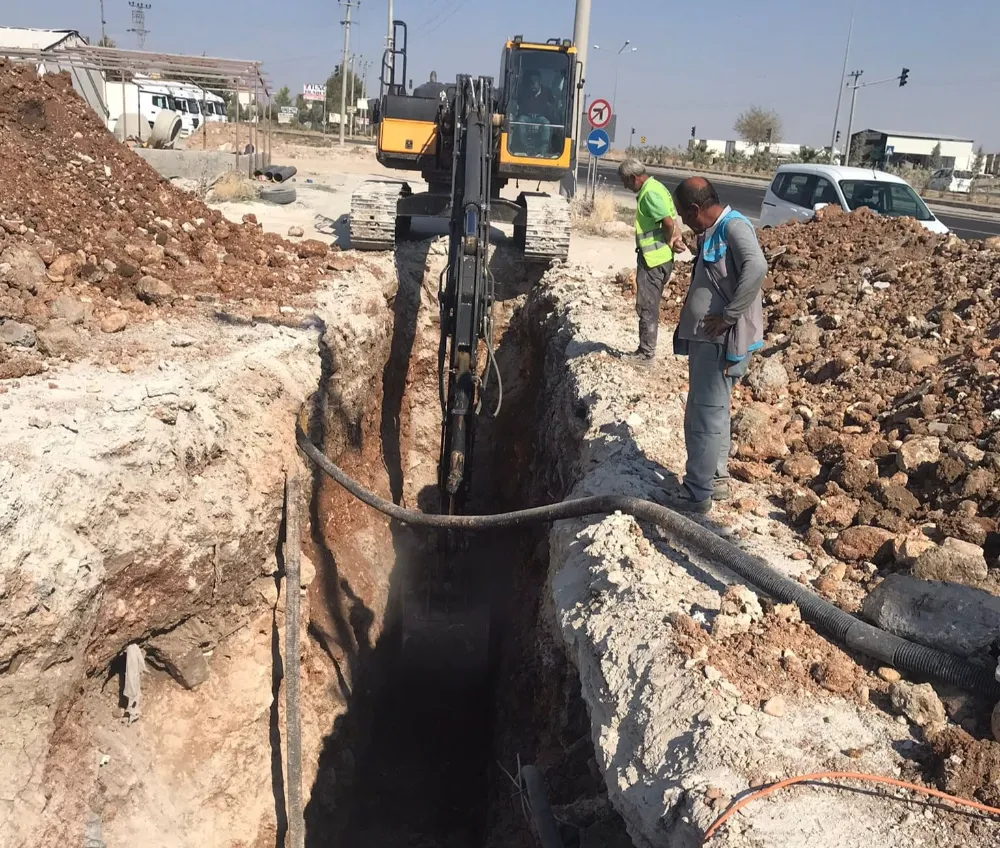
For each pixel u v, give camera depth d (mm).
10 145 9461
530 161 14328
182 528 5988
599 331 10328
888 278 10469
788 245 12141
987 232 26062
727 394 5508
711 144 94688
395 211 14289
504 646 9547
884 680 4184
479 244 9281
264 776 6742
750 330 5285
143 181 11000
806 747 3766
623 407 7871
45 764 4992
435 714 9906
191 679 6262
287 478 7211
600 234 20078
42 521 5004
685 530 5195
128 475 5684
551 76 14078
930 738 3738
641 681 4348
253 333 8164
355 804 8352
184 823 5824
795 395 8039
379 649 9859
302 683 7660
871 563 5199
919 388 7246
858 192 15453
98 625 5418
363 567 10250
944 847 3229
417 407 14164
